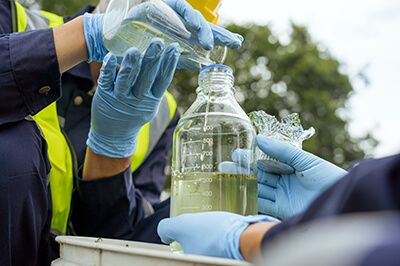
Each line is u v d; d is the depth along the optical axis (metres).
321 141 9.13
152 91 1.26
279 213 1.25
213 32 1.17
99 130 1.36
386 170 0.43
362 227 0.32
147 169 1.97
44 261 1.38
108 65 1.19
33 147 1.17
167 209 1.83
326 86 9.88
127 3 1.02
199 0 1.21
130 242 1.11
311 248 0.31
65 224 1.55
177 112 2.15
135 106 1.26
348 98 10.14
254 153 1.11
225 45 1.19
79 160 1.68
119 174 1.51
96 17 1.19
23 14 1.62
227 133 1.06
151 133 1.95
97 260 0.75
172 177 1.11
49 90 1.14
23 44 1.10
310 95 9.37
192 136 1.08
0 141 1.09
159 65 1.16
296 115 1.31
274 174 1.28
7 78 1.07
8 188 1.08
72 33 1.16
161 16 1.03
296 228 0.47
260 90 8.95
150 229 1.78
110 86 1.25
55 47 1.12
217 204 0.99
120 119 1.29
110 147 1.42
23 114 1.13
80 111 1.72
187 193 1.02
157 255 0.67
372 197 0.41
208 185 1.00
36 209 1.18
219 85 1.13
